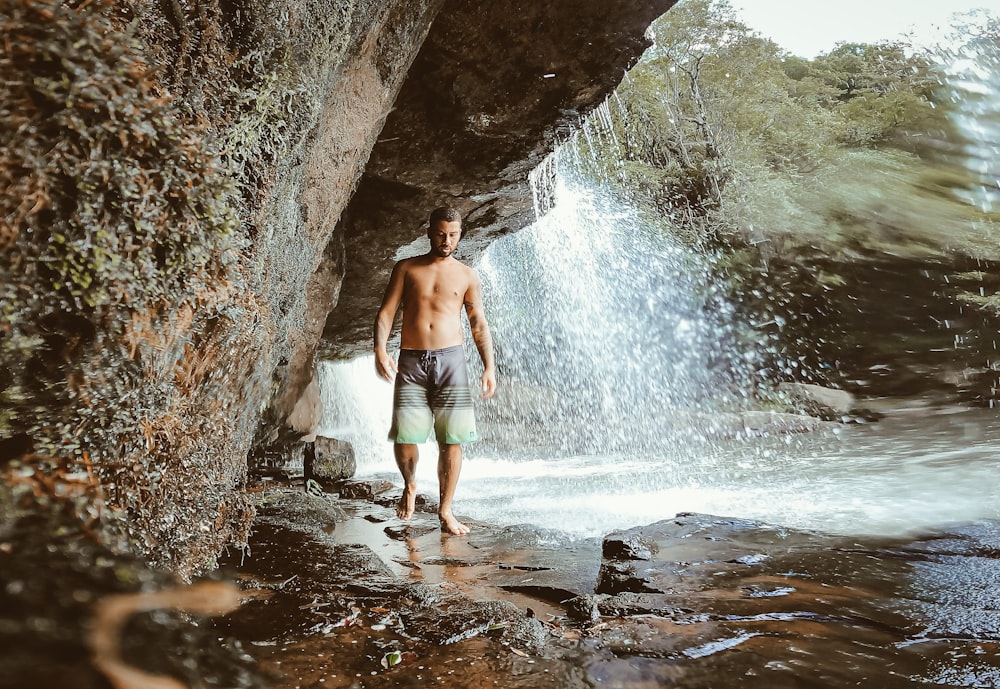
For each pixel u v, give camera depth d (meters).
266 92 2.96
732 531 4.11
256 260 3.10
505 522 5.07
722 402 17.44
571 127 7.39
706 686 2.05
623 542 3.71
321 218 4.66
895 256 19.95
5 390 1.76
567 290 17.45
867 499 5.53
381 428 12.46
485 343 4.87
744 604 2.82
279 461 9.02
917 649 2.33
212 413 2.75
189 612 1.12
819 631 2.50
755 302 20.62
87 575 1.04
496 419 14.95
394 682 2.09
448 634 2.46
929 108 25.02
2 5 1.74
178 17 2.42
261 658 2.25
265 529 4.55
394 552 4.10
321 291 7.57
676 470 8.50
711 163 23.48
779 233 20.84
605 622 2.68
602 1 6.35
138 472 2.16
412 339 4.76
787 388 16.84
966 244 19.61
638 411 16.00
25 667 0.79
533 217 9.21
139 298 2.04
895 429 12.55
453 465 4.70
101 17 1.95
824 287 20.31
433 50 6.43
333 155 4.58
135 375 2.06
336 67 3.86
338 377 12.02
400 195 7.86
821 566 3.39
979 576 3.19
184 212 2.18
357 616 2.68
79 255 1.85
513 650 2.34
